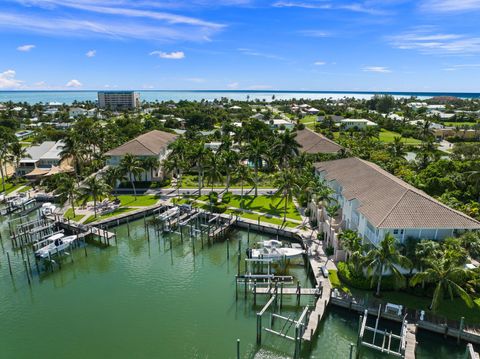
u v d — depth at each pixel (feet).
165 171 304.30
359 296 138.82
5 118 613.52
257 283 154.61
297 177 228.84
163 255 189.57
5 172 336.90
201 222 222.07
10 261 183.01
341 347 122.31
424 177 248.52
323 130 558.97
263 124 441.27
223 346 122.42
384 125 613.52
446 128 547.90
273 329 130.72
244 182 297.94
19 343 124.47
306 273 168.45
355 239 148.97
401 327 126.72
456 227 138.72
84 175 314.96
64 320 136.46
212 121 629.10
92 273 171.83
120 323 134.41
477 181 226.38
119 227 222.28
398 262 130.82
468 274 123.44
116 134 447.42
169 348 121.39
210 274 170.19
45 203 247.70
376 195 162.61
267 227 207.41
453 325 121.49
